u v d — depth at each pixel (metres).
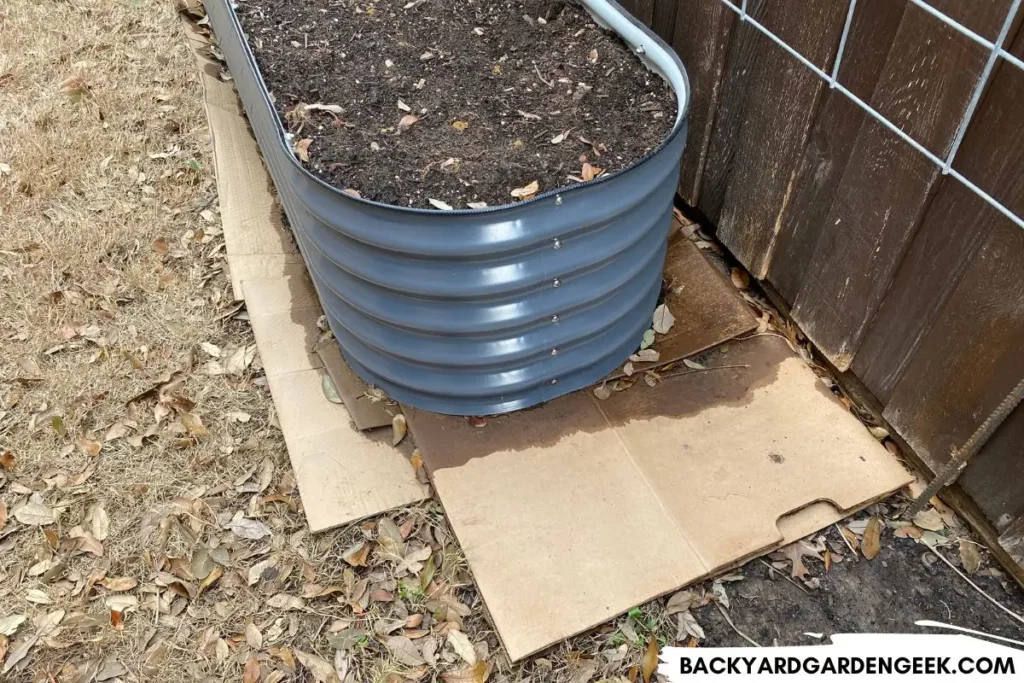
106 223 2.53
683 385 1.97
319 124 1.91
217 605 1.70
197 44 3.20
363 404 1.97
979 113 1.33
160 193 2.63
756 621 1.64
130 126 2.85
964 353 1.55
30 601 1.72
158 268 2.39
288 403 2.00
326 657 1.62
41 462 1.95
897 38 1.44
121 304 2.31
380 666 1.60
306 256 2.02
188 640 1.66
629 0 2.38
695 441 1.85
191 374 2.12
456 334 1.70
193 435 1.99
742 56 1.90
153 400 2.07
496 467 1.82
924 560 1.71
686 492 1.77
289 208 2.13
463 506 1.76
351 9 2.37
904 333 1.71
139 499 1.88
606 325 1.82
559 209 1.52
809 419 1.88
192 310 2.28
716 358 2.03
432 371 1.82
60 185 2.64
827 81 1.66
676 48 2.19
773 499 1.75
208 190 2.64
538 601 1.61
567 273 1.63
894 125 1.52
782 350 2.04
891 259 1.65
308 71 2.09
